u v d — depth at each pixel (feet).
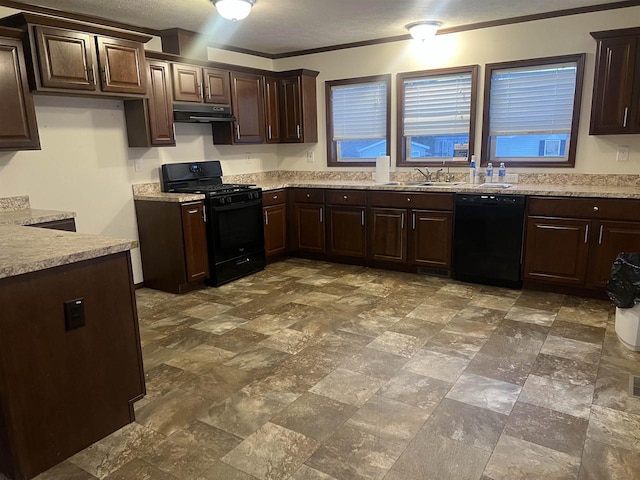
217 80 15.25
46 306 6.07
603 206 11.82
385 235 15.60
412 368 8.83
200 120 14.73
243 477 5.99
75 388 6.50
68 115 12.23
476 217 13.66
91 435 6.76
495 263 13.61
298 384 8.33
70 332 6.38
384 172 16.61
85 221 12.91
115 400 7.04
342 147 18.58
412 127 16.66
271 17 13.37
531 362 8.96
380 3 12.26
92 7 11.94
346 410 7.48
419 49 15.81
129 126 13.58
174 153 15.25
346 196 16.17
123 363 7.11
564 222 12.41
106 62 11.53
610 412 7.25
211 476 6.02
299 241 17.69
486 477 5.89
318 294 13.43
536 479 5.83
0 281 5.58
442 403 7.61
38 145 10.59
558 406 7.45
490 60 14.67
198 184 15.79
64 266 6.22
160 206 13.57
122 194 13.78
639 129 11.96
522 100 14.60
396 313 11.76
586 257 12.29
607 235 11.90
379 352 9.55
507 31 14.23
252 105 16.76
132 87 12.21
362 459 6.28
